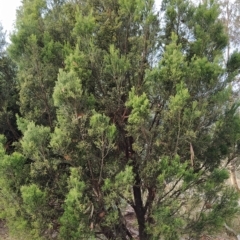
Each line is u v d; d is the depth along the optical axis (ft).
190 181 17.81
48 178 17.63
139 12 17.19
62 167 18.34
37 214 16.15
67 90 15.02
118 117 18.37
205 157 20.51
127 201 18.45
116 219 17.24
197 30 18.62
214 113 18.40
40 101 19.03
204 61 16.87
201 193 19.81
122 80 17.30
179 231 19.04
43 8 19.10
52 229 17.24
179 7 18.99
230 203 20.10
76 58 16.31
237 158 24.27
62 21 18.93
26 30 17.98
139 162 18.43
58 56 18.49
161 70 16.43
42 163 16.38
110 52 16.98
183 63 16.65
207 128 19.26
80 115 15.80
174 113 16.57
